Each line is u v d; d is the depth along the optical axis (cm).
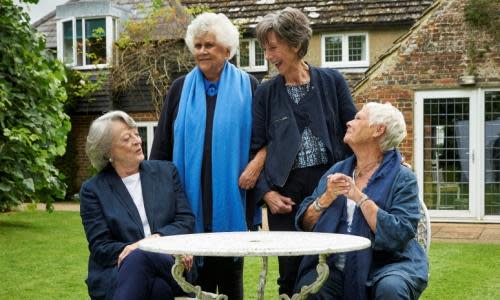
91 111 2000
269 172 421
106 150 423
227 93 443
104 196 419
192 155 436
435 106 1380
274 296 634
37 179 1056
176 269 332
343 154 431
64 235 1112
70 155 2025
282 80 432
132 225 412
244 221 436
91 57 2002
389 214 366
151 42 1938
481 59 1345
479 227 1273
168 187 430
